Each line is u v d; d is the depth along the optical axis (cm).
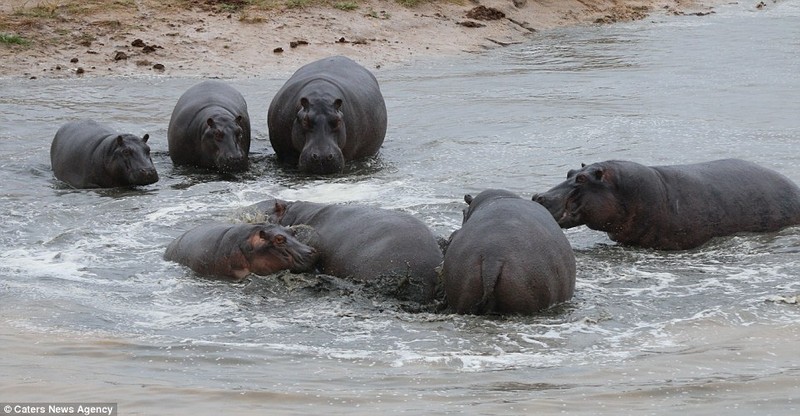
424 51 3703
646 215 1608
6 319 1276
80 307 1334
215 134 2191
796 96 2855
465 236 1320
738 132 2375
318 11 3744
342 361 1127
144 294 1405
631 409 954
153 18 3466
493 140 2386
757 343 1177
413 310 1342
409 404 970
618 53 3809
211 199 1953
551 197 1605
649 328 1248
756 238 1633
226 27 3469
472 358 1133
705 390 1006
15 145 2362
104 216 1841
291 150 2283
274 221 1580
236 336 1232
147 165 2075
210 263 1495
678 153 2181
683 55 3738
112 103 2770
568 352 1159
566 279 1324
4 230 1752
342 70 2373
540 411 947
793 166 2039
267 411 952
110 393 999
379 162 2252
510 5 4525
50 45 3216
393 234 1412
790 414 943
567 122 2539
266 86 3038
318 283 1419
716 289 1400
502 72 3375
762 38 4219
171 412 946
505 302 1276
